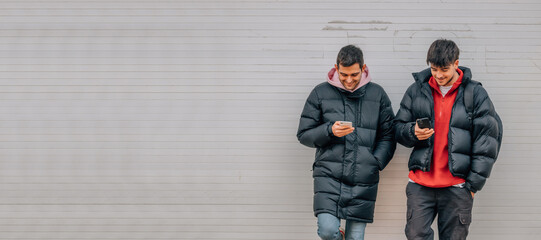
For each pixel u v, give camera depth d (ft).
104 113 15.28
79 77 15.26
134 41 15.15
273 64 14.93
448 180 12.60
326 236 12.75
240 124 15.08
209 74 15.06
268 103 15.01
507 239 15.03
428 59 12.21
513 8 14.69
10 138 15.34
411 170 13.17
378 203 15.07
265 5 14.85
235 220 15.24
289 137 15.03
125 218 15.38
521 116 14.84
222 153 15.15
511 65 14.78
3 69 15.30
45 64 15.29
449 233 13.03
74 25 15.23
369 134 13.23
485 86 14.84
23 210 15.44
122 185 15.33
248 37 14.93
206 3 14.94
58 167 15.35
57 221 15.46
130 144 15.26
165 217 15.33
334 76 13.39
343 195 12.93
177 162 15.23
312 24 14.80
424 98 12.84
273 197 15.16
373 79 14.85
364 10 14.74
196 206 15.26
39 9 15.24
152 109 15.20
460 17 14.71
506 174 14.93
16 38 15.29
